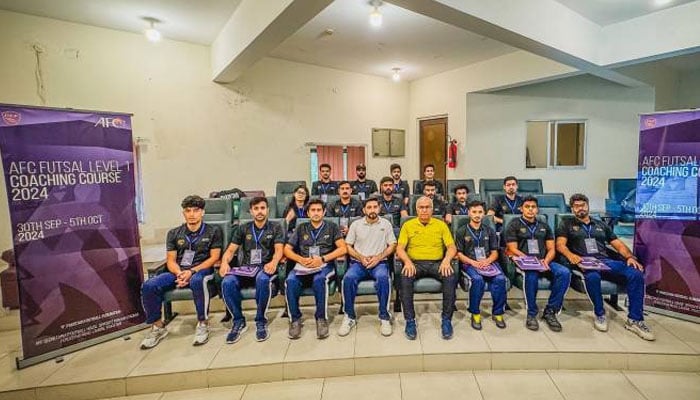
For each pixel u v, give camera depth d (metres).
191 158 5.08
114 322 2.71
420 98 6.95
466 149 6.18
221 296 2.78
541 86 6.16
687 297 2.79
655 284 2.93
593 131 6.04
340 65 6.05
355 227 2.99
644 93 5.70
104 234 2.67
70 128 2.52
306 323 2.89
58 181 2.46
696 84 6.14
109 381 2.23
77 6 3.81
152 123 4.78
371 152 6.78
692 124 2.73
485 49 5.21
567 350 2.41
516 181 4.11
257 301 2.65
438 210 4.42
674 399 2.12
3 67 3.87
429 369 2.42
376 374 2.40
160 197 4.89
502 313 2.75
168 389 2.28
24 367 2.34
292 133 5.88
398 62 5.87
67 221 2.50
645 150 2.94
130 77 4.60
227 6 3.86
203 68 5.09
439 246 2.89
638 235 3.00
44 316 2.41
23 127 2.34
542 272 2.77
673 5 3.72
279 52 5.37
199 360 2.39
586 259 2.82
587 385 2.25
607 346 2.46
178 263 2.79
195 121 5.08
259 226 2.95
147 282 2.60
